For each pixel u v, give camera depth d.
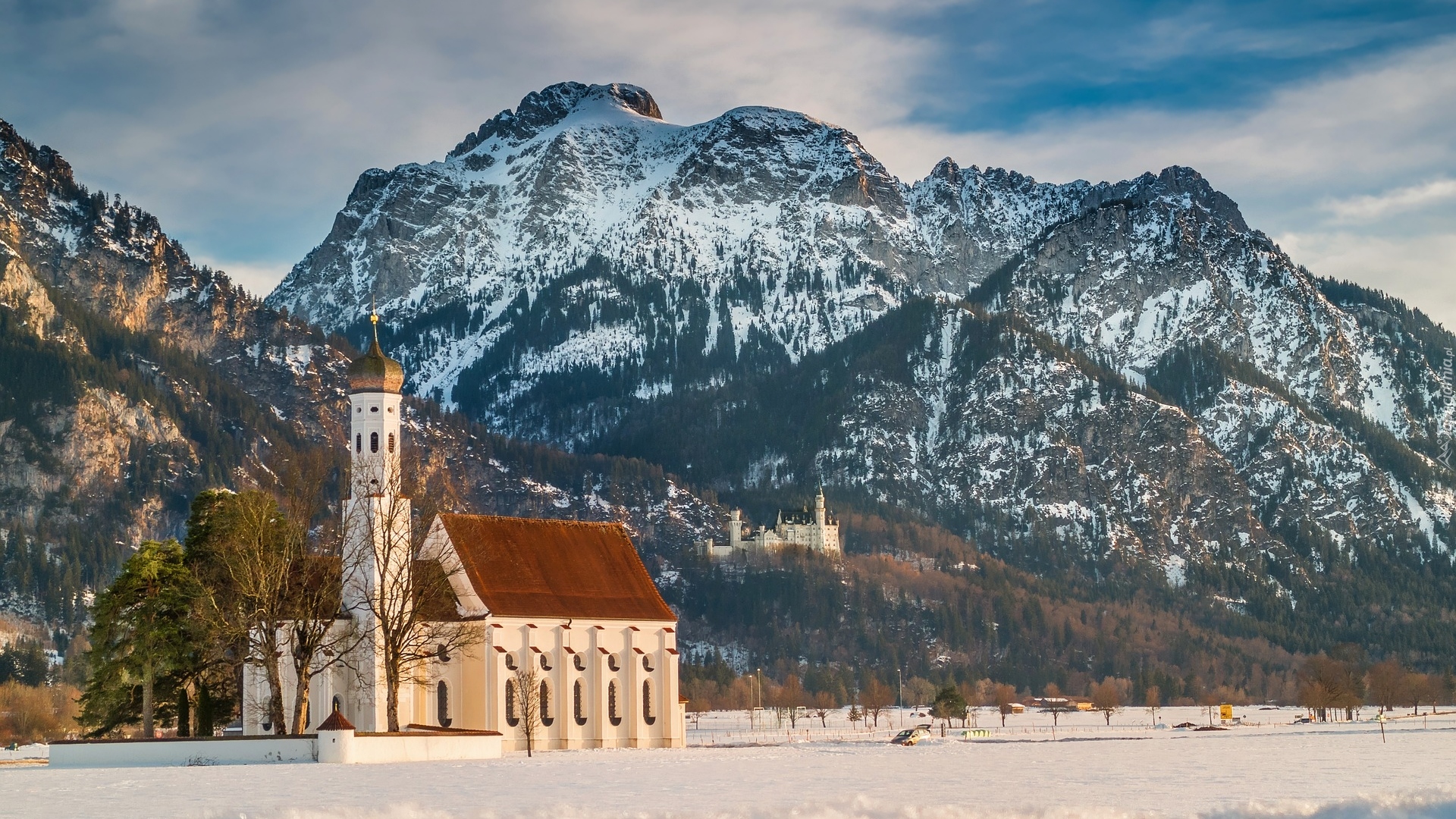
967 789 160.38
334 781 162.62
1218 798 151.50
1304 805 141.00
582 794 151.25
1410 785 166.62
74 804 141.38
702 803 143.75
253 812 133.38
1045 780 171.88
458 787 156.75
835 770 184.62
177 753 188.12
